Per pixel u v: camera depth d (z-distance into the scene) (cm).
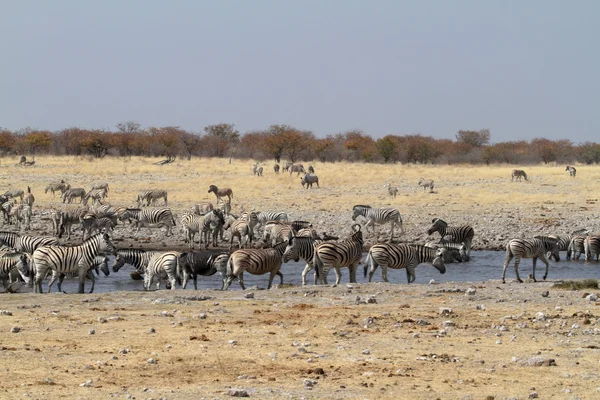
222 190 15575
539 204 15662
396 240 11862
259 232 12494
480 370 3872
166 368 3847
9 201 15300
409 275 7625
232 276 7094
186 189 17950
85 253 6819
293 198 16575
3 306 5738
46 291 7431
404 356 4172
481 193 17262
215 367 3875
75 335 4625
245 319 5209
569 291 6606
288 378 3678
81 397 3272
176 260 7256
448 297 6266
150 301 5997
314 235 9575
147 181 19325
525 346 4431
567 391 3459
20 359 3988
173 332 4744
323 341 4534
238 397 3306
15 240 8975
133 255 8188
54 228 12412
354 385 3556
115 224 12338
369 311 5575
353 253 7312
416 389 3497
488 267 9662
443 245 10112
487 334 4781
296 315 5353
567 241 10550
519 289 6725
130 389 3434
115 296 6278
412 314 5450
